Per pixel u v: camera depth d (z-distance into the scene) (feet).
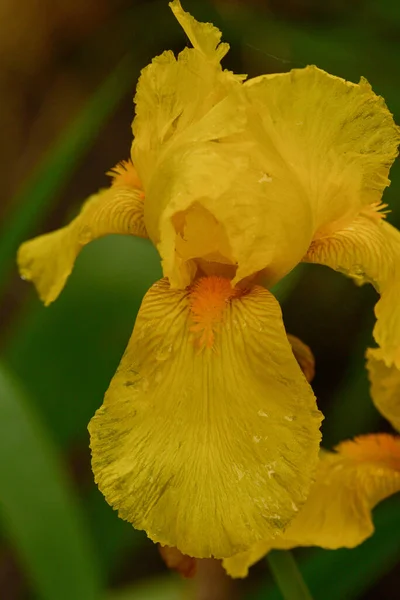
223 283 1.39
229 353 1.34
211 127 1.34
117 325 2.00
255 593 2.04
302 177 1.36
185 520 1.30
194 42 1.37
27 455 1.66
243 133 1.34
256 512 1.30
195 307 1.36
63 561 1.64
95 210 1.50
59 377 2.00
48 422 2.01
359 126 1.37
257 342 1.34
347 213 1.41
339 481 1.56
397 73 2.51
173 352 1.35
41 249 1.59
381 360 1.55
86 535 1.69
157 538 1.31
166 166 1.35
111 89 2.17
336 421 2.32
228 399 1.33
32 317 2.03
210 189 1.33
